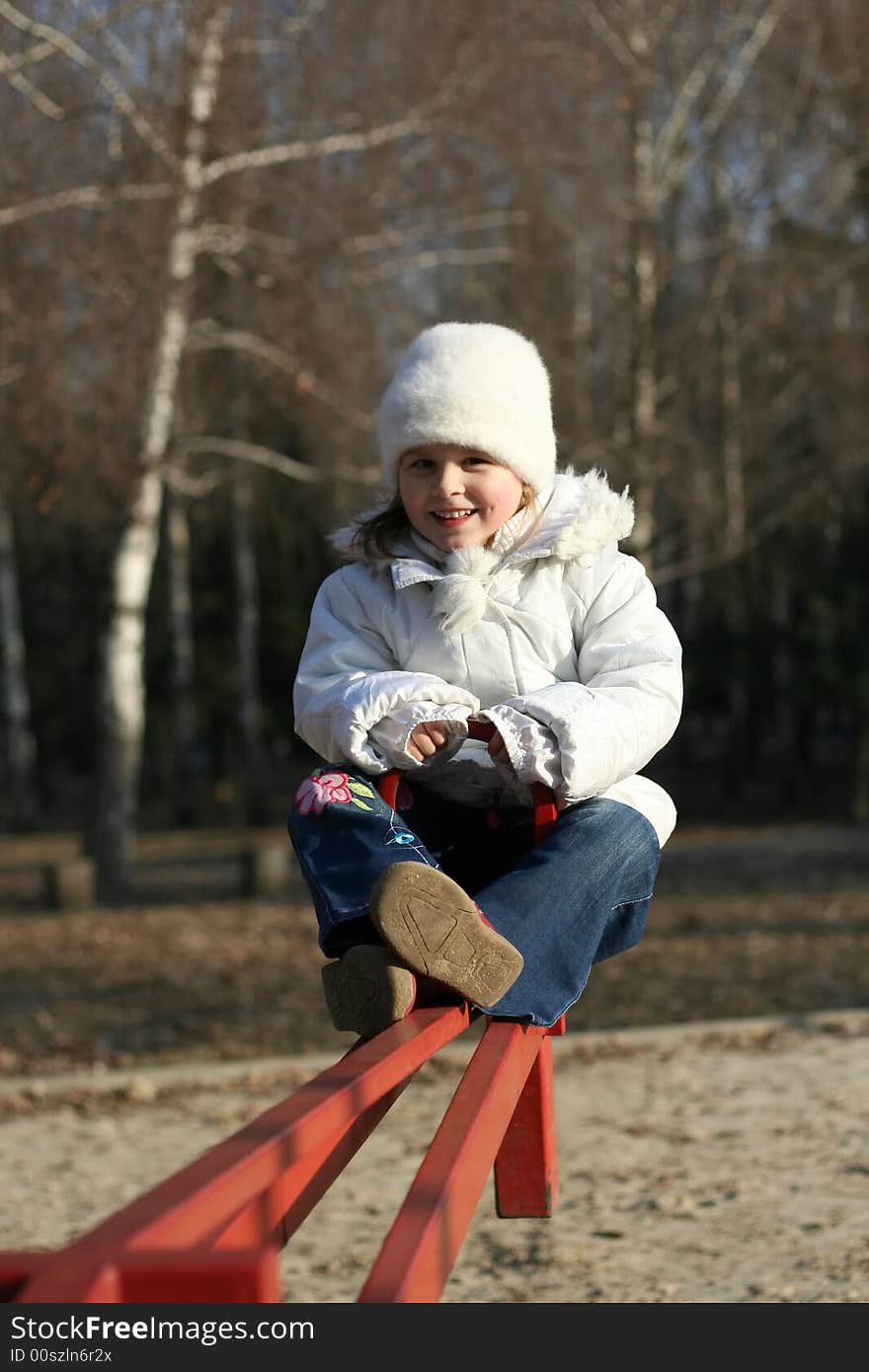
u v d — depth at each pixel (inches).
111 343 518.9
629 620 113.5
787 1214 177.0
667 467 658.8
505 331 116.3
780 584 1133.1
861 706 1053.2
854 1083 249.0
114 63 510.0
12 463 564.7
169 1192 53.1
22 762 1202.6
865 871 670.5
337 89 524.4
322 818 104.1
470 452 112.0
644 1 636.1
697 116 709.3
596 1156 210.1
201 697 1320.1
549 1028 104.1
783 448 805.9
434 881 91.7
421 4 529.3
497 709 104.6
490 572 113.8
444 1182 64.4
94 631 1348.4
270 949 473.7
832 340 706.8
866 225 761.0
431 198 557.3
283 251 543.2
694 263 709.3
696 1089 251.1
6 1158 228.8
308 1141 64.5
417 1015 95.0
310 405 596.7
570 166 600.7
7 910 608.4
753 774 1417.3
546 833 108.1
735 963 414.0
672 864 745.6
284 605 1321.4
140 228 508.1
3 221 495.5
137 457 559.2
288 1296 154.8
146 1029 352.8
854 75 675.4
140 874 780.6
